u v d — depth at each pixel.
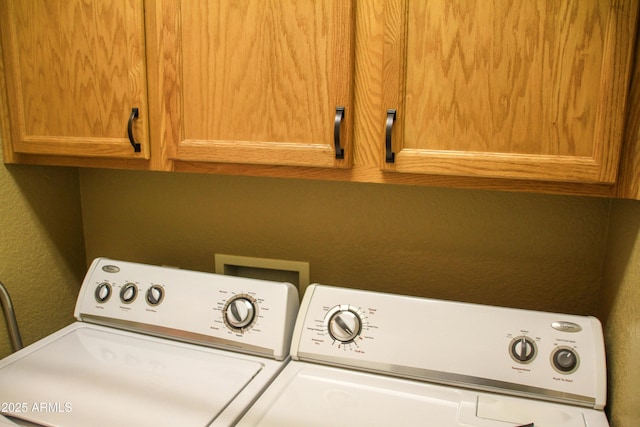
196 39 1.03
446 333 1.02
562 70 0.82
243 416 0.88
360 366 1.04
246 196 1.44
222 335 1.13
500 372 0.96
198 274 1.22
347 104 0.95
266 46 0.98
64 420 0.85
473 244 1.26
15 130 1.24
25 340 1.43
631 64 0.79
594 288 1.18
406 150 0.93
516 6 0.83
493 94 0.86
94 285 1.29
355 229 1.35
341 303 1.10
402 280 1.33
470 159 0.89
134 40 1.07
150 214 1.55
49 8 1.13
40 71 1.18
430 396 0.95
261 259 1.44
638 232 0.88
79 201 1.61
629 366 0.86
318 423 0.85
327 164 0.98
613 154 0.81
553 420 0.87
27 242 1.42
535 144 0.85
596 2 0.79
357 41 0.94
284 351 1.09
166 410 0.88
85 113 1.15
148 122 1.11
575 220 1.17
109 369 1.03
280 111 1.00
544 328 0.98
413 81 0.90
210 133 1.06
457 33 0.87
